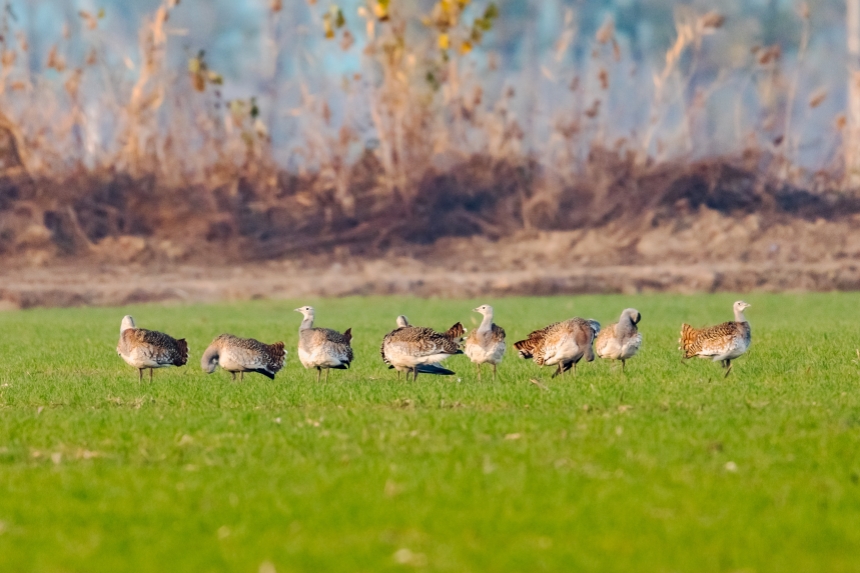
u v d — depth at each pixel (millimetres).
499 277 51031
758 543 10141
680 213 57594
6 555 10070
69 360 25297
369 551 9969
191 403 18203
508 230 57594
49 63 57062
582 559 9711
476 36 54969
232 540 10375
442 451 13773
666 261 54250
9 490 12312
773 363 22172
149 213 56250
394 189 58438
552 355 20234
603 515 11000
